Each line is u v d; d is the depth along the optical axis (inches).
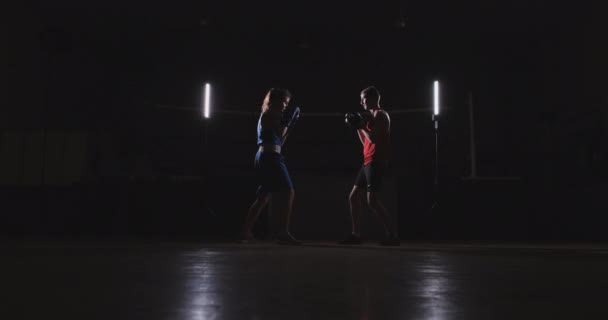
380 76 299.0
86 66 281.6
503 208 177.8
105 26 291.3
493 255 97.1
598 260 85.4
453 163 230.1
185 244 129.8
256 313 36.3
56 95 273.9
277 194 182.1
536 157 234.5
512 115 272.4
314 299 42.9
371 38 301.3
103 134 224.1
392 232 135.3
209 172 230.5
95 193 185.8
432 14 297.7
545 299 43.4
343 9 302.2
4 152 209.8
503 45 290.4
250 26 303.4
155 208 184.9
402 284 53.0
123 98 282.4
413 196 181.0
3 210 186.9
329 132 285.6
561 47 278.4
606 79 253.9
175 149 263.6
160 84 293.3
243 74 301.0
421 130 271.9
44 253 95.7
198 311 37.0
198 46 299.1
